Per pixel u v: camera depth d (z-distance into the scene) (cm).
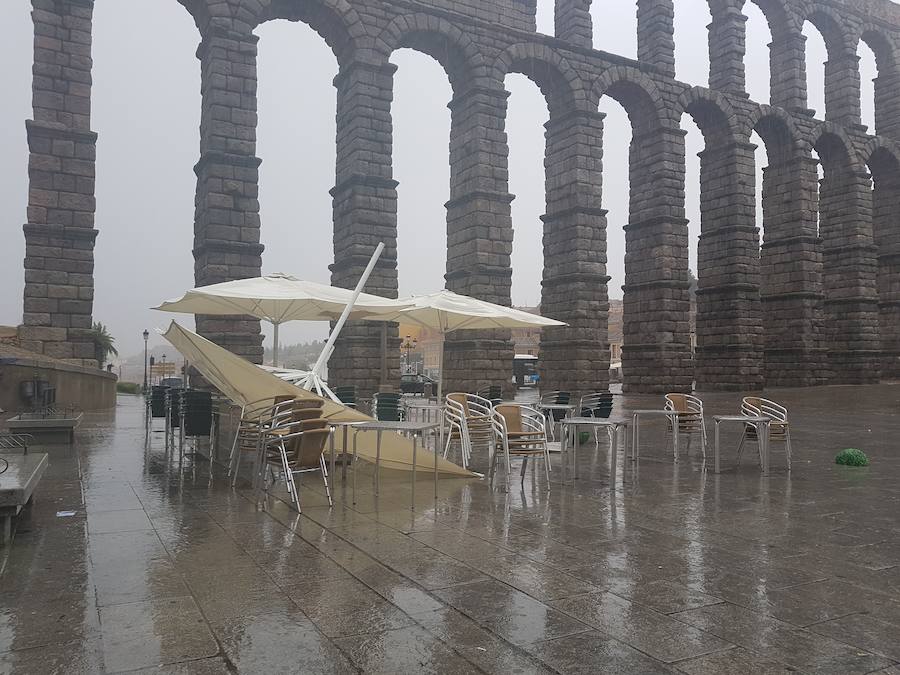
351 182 3297
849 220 5134
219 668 381
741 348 4256
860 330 5066
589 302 3769
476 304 1444
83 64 2664
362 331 3366
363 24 3325
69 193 2606
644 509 819
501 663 388
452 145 3784
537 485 981
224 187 2866
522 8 3822
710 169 4506
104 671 376
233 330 2831
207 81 3011
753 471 1133
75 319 2597
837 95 5197
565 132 3878
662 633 432
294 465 853
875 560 606
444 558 597
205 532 686
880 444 1543
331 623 446
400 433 1019
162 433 1636
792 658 397
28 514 761
